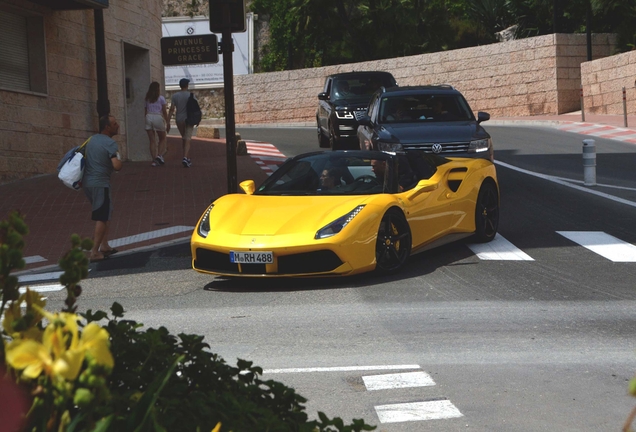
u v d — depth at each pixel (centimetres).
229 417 247
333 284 1009
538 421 536
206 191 1919
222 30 1430
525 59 4197
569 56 4097
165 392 262
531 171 2119
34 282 1116
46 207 1752
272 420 240
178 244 1372
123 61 2594
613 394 591
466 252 1202
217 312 884
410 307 883
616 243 1248
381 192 1093
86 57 2384
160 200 1814
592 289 963
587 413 550
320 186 1105
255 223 1009
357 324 812
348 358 691
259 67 5509
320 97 2864
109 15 2506
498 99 4331
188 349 300
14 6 2036
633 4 4028
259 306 908
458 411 557
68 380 169
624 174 2034
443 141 1587
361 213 1002
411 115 1722
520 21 4753
